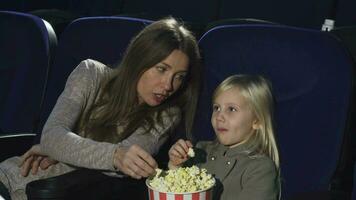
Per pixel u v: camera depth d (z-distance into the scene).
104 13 3.43
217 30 1.58
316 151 1.43
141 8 3.30
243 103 1.44
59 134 1.43
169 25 1.48
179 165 1.40
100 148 1.37
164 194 1.16
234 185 1.44
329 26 2.43
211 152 1.53
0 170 1.59
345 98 1.40
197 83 1.58
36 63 1.90
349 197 1.37
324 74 1.43
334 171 1.41
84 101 1.56
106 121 1.54
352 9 2.65
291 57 1.47
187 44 1.47
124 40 1.74
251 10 2.94
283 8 2.85
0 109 1.95
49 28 1.93
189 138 1.60
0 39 1.97
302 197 1.35
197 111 1.61
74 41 1.82
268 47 1.50
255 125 1.47
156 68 1.46
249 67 1.53
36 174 1.57
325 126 1.42
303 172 1.45
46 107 1.85
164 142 1.59
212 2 3.05
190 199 1.16
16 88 1.92
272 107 1.47
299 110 1.46
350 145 1.45
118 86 1.52
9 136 1.74
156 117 1.55
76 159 1.38
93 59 1.79
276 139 1.48
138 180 1.46
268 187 1.40
